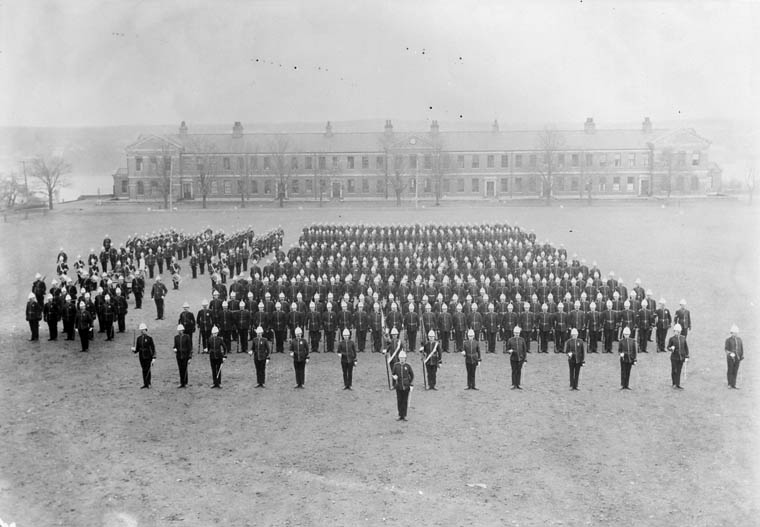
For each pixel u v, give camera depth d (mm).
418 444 20766
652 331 35594
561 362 29859
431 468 19172
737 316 37625
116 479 18672
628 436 21234
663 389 25766
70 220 90125
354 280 38312
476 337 31391
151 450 20500
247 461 19719
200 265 53062
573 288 35438
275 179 119750
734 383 25781
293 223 84562
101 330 35219
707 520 16375
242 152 119500
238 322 31578
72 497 17719
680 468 19062
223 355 26500
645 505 17141
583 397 24922
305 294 37188
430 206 106812
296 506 17172
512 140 119750
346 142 121688
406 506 17125
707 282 46250
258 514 16828
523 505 17156
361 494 17750
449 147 119062
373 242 55406
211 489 18078
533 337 32781
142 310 40656
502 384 26625
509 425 22203
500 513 16766
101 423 22562
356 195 120875
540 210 96375
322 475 18797
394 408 23922
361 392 25750
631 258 55469
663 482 18312
